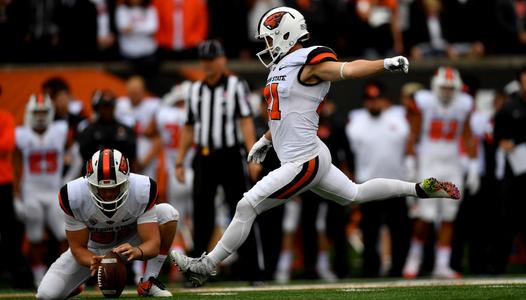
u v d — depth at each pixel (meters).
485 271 33.50
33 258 32.22
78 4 38.78
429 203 33.22
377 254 33.00
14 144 30.44
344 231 33.19
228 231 20.03
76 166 32.62
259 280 27.50
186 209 33.94
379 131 34.09
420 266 33.97
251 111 27.97
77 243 19.67
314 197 32.75
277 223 31.56
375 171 34.12
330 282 29.61
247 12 40.03
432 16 40.91
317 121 19.89
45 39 39.09
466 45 41.03
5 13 38.78
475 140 34.00
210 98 27.88
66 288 20.27
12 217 30.30
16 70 37.34
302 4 38.59
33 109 31.84
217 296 21.08
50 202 32.19
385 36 39.56
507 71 38.59
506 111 31.55
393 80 38.38
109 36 38.62
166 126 33.75
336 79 19.08
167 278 33.66
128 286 28.91
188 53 38.62
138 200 19.41
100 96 29.61
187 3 38.59
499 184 33.03
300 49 19.81
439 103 33.59
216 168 27.95
